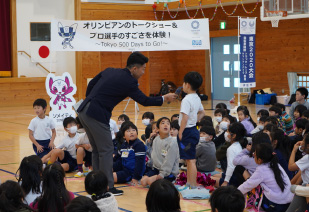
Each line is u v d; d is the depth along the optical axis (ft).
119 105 57.52
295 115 24.40
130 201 17.21
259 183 15.10
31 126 23.85
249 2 57.41
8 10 58.70
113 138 22.54
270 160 15.10
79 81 61.41
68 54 62.08
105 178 11.83
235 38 61.05
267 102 56.08
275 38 57.57
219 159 19.86
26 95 59.21
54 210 11.03
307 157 14.96
